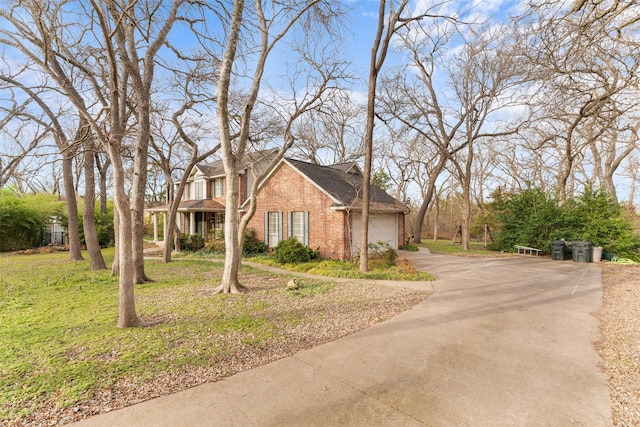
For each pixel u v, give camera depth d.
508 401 3.11
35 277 10.05
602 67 8.43
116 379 3.52
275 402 3.10
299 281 9.17
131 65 7.66
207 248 17.86
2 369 3.74
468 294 7.59
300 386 3.40
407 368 3.81
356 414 2.91
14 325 5.38
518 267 12.07
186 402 3.11
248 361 4.00
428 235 35.81
